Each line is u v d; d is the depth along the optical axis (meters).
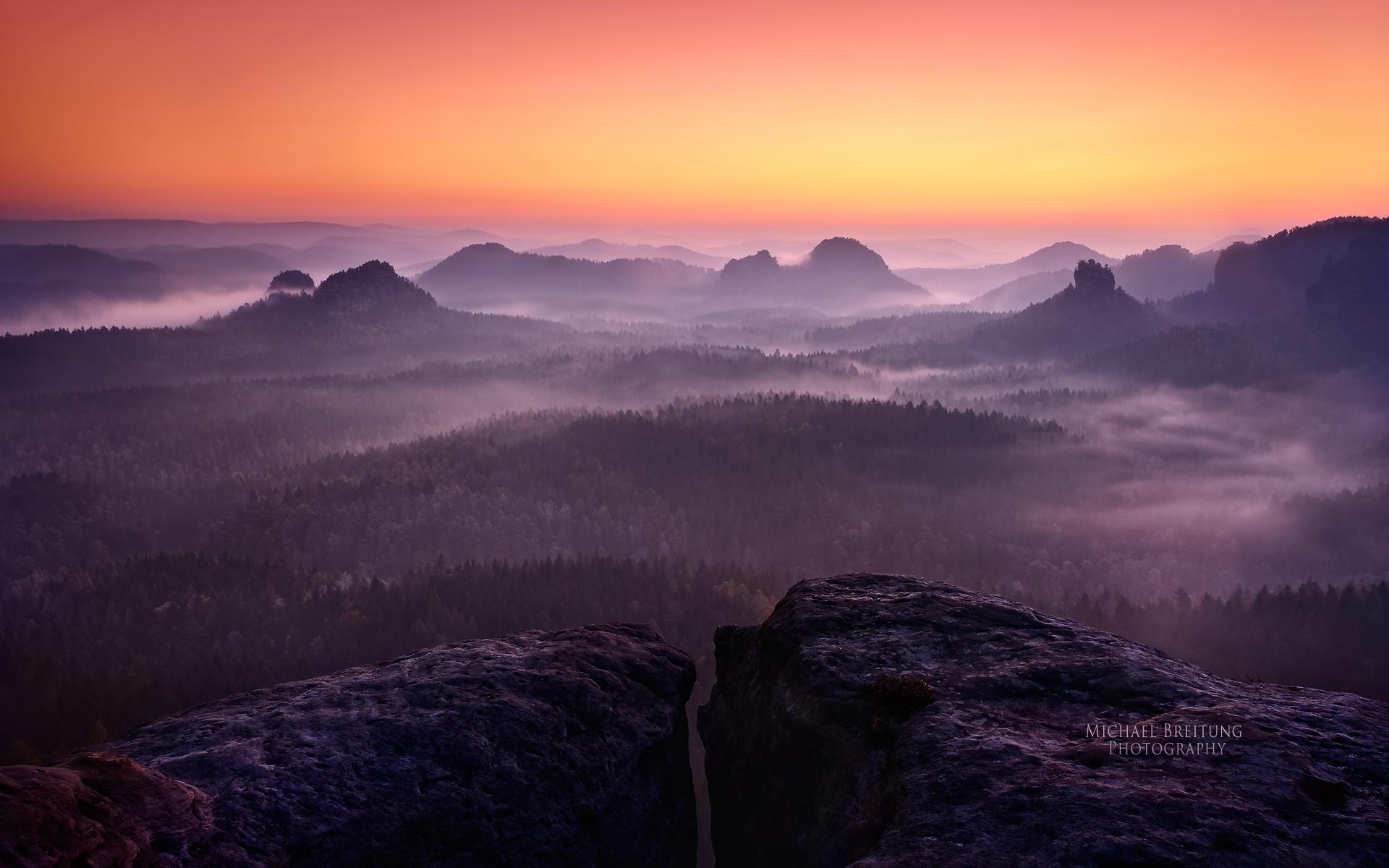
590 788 21.89
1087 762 16.58
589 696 24.30
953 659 22.73
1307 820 14.14
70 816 13.99
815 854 19.73
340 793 18.67
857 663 22.75
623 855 21.98
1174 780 15.42
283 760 19.34
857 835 18.00
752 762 24.61
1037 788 15.66
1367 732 17.52
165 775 17.30
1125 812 14.41
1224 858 13.09
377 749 20.36
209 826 16.47
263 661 165.75
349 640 174.62
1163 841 13.52
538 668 25.06
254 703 22.92
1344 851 13.31
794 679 23.31
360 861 17.47
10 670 152.50
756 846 23.22
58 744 133.12
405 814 18.75
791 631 25.38
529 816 20.31
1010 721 19.02
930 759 17.67
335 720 21.47
